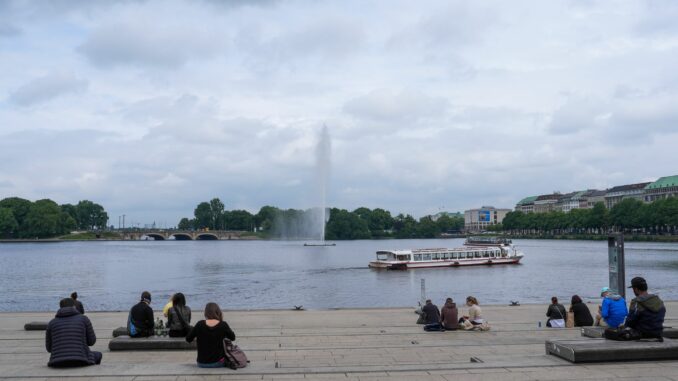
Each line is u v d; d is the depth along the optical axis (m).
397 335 29.39
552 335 29.03
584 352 18.77
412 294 77.75
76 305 27.67
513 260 140.12
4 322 34.19
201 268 129.38
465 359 22.33
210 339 18.86
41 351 24.50
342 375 18.02
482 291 81.50
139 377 17.69
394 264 124.94
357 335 29.42
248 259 166.00
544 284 91.50
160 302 69.12
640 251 190.38
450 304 31.20
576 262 145.62
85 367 18.86
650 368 18.06
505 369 18.30
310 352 24.20
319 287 87.44
